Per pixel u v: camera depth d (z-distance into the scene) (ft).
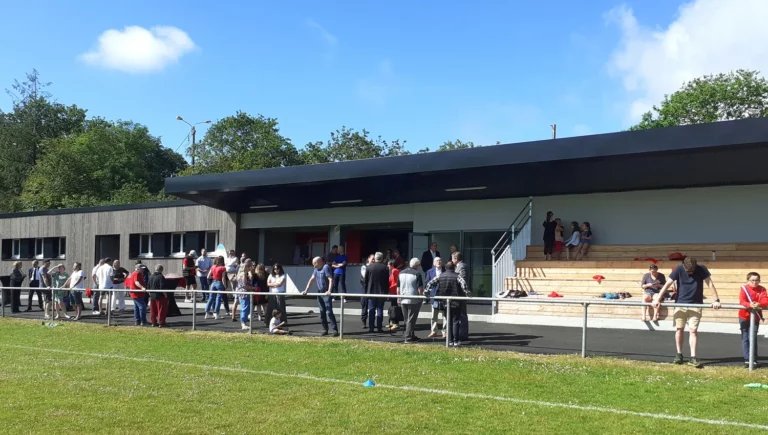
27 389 26.76
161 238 86.22
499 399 24.40
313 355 34.96
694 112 141.59
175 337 43.98
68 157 174.60
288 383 27.73
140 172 205.05
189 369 31.50
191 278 68.49
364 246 80.53
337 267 52.65
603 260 53.62
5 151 193.47
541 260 58.13
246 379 28.71
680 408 22.76
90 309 64.80
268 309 45.57
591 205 59.31
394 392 25.76
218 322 51.06
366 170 58.54
